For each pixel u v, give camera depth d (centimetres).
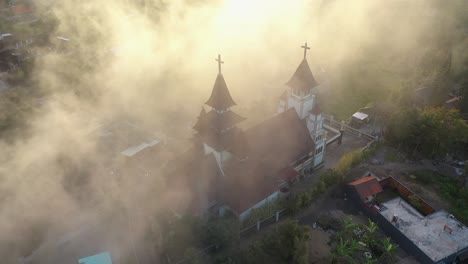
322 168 7275
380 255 5453
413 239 5528
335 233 5819
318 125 6762
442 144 7244
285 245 5025
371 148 7644
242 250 5422
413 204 6322
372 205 6162
